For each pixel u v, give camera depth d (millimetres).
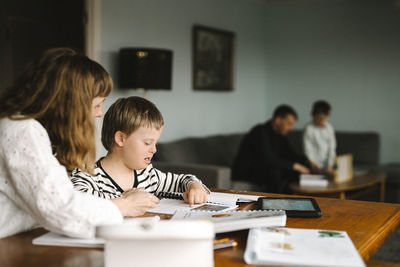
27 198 1086
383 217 1359
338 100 5742
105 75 1196
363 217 1355
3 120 1129
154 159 3830
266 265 937
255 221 1152
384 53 5418
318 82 5859
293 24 5980
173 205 1458
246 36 5762
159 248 812
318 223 1279
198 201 1472
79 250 1046
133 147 1453
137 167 1485
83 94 1139
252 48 5910
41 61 1163
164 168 3557
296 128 6047
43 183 1057
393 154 5422
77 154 1177
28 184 1071
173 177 1704
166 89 3771
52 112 1146
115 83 3900
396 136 5395
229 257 1003
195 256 814
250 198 1602
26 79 1168
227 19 5352
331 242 1047
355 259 936
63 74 1130
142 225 805
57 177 1079
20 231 1189
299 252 974
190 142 4449
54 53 1168
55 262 970
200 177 3387
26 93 1149
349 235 1163
